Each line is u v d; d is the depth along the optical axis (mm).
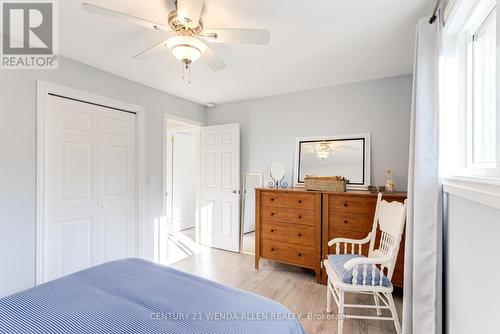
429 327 1457
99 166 2697
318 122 3250
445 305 1498
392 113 2850
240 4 1599
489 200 896
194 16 1433
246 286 2652
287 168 3445
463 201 1245
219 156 3863
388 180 2650
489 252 981
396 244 1759
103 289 1263
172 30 1568
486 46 1316
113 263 1605
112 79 2758
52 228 2309
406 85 2783
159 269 1524
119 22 1806
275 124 3553
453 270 1382
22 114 2082
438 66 1468
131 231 3010
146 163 3141
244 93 3479
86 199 2582
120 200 2898
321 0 1563
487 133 1298
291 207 2883
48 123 2277
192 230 4945
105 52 2264
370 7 1630
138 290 1257
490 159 1267
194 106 3912
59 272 2359
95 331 948
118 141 2879
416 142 1552
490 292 972
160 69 2645
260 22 1798
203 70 2674
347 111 3082
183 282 1357
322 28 1872
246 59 2404
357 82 3025
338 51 2240
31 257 2133
